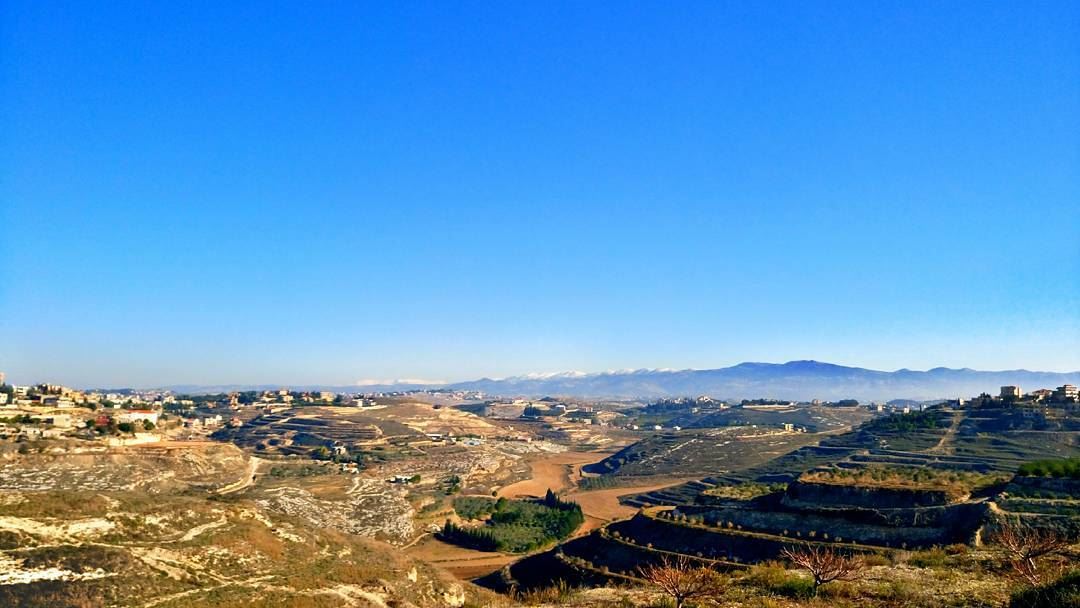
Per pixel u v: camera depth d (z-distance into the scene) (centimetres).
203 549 6475
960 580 4509
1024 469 9369
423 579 7656
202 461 19925
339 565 7231
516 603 5606
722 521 10888
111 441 19438
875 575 4941
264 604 5703
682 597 4425
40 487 15212
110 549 5834
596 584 9894
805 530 9806
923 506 9506
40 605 4894
